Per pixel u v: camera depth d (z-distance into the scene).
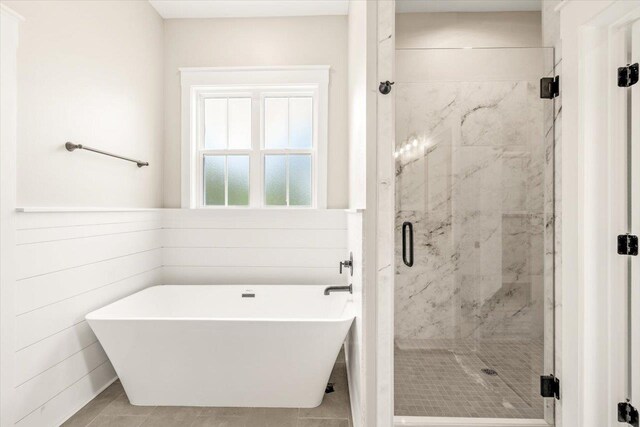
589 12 1.43
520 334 1.77
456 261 1.79
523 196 1.76
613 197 1.46
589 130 1.48
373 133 1.70
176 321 1.96
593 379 1.50
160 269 3.07
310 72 3.09
